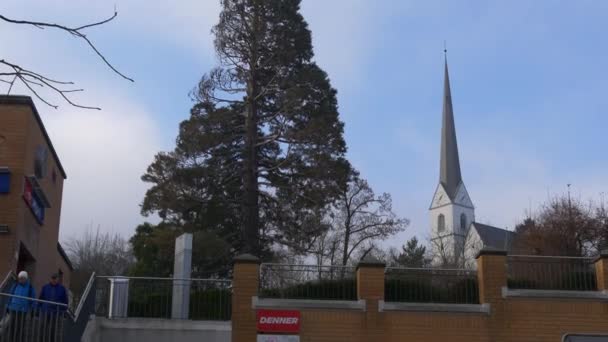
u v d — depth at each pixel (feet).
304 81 138.21
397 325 63.98
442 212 368.07
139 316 70.28
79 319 60.80
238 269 64.44
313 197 133.18
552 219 127.65
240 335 62.85
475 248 221.05
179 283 71.51
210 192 133.80
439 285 66.33
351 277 66.28
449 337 63.87
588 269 66.85
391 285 66.03
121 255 226.99
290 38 141.69
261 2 141.28
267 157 138.92
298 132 133.39
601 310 64.90
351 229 166.20
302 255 134.82
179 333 68.69
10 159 66.95
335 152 136.87
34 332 50.24
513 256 66.95
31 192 69.97
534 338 64.08
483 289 65.10
